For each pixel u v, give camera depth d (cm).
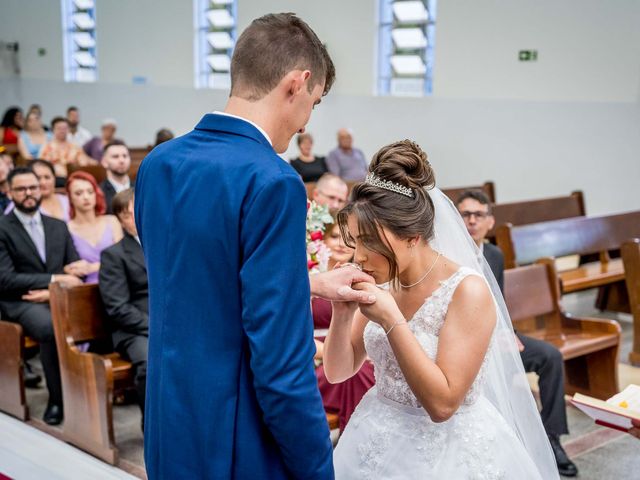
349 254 373
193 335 155
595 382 436
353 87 1030
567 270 578
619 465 364
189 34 1233
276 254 148
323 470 156
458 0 900
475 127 909
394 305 182
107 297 397
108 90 1397
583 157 821
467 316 188
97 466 361
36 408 440
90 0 1417
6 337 417
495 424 203
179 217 155
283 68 158
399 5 990
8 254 445
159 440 161
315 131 1089
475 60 896
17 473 343
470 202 396
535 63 845
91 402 370
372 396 215
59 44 1483
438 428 199
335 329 205
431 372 180
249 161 152
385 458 201
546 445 230
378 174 189
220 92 1202
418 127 966
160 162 164
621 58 775
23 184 446
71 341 385
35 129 1058
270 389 148
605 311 631
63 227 472
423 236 194
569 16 808
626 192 791
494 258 395
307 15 1059
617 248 613
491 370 216
